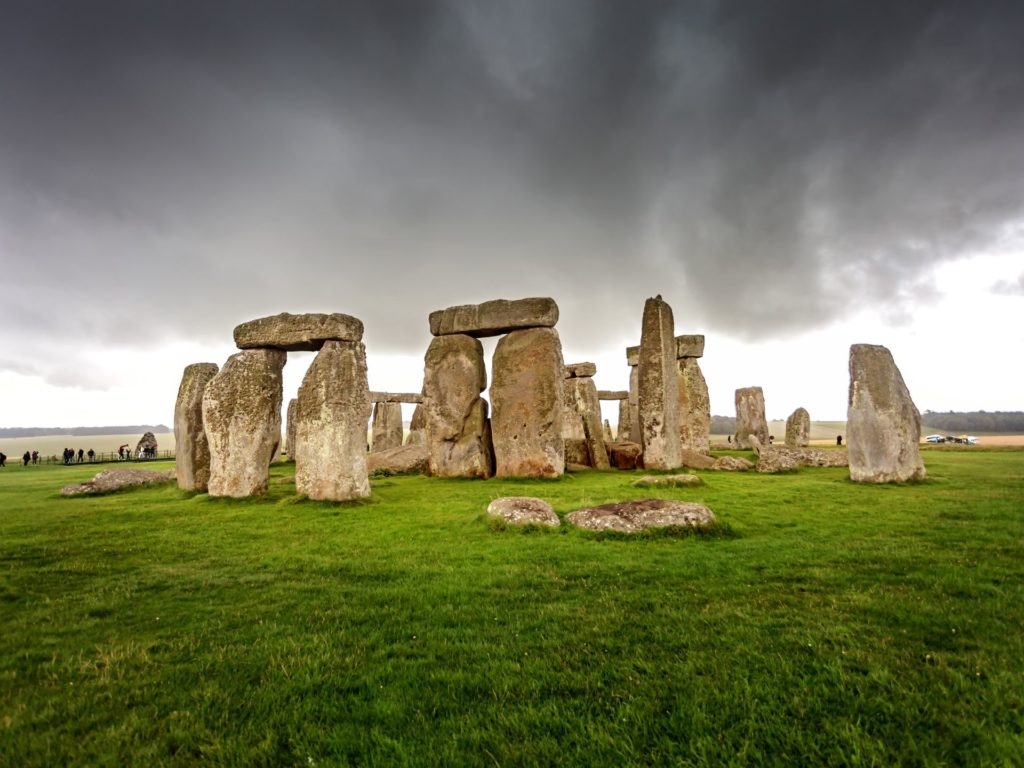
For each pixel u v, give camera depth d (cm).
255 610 570
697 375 2597
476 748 333
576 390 2869
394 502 1270
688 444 2538
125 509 1212
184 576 695
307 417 1294
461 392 1892
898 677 393
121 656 458
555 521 927
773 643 456
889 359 1510
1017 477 1495
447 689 402
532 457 1762
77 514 1155
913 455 1463
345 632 505
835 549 755
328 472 1258
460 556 773
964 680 383
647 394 2003
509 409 1819
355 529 977
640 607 552
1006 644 438
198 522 1053
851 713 353
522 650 461
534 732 346
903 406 1473
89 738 350
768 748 328
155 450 3853
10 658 459
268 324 1346
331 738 347
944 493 1236
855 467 1502
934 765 300
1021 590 564
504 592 609
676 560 716
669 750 325
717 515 1024
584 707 373
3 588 649
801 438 2977
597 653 449
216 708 383
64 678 427
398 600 593
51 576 698
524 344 1830
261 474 1330
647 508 919
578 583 636
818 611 523
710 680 400
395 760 324
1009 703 355
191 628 524
